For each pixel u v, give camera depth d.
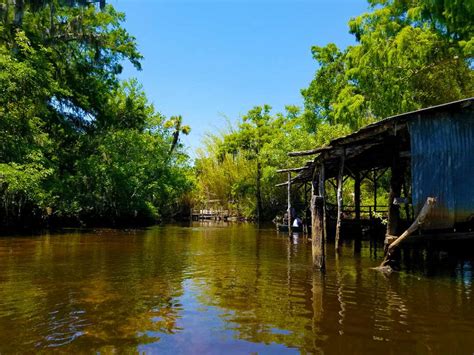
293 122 40.88
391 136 10.42
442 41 17.52
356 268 10.56
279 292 7.67
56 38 24.03
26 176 17.98
